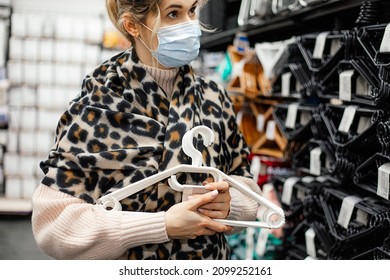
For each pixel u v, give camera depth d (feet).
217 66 14.64
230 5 13.10
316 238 7.50
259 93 10.87
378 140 6.14
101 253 4.83
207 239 5.17
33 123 20.76
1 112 20.63
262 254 9.29
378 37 5.96
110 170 5.02
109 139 5.01
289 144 8.59
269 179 10.22
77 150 4.98
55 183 4.91
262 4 9.18
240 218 5.41
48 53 20.62
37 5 22.74
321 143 7.27
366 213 6.36
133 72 5.17
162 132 5.08
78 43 20.75
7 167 20.75
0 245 16.42
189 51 5.00
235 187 4.99
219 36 13.16
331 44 7.27
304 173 8.98
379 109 5.87
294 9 8.02
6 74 21.15
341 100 6.98
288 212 8.71
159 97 5.19
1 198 21.02
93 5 23.16
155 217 4.75
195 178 5.14
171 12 4.92
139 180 4.97
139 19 4.92
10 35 21.34
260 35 11.94
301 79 7.97
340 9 6.93
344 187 7.20
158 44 4.94
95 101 5.09
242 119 11.81
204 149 5.17
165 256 5.08
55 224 4.78
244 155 5.81
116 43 20.84
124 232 4.70
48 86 20.79
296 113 8.17
